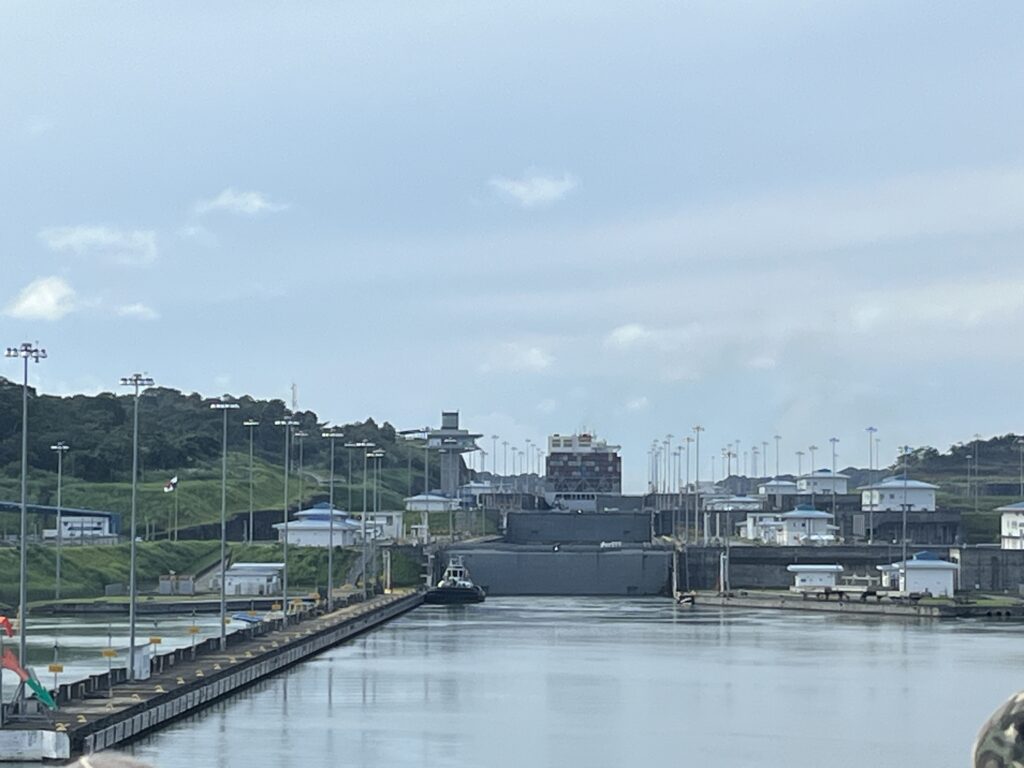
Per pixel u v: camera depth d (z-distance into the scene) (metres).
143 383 136.00
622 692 148.62
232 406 177.88
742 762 108.19
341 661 177.88
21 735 94.50
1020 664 177.38
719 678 161.38
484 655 186.75
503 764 105.31
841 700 143.38
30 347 122.19
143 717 111.38
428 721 125.62
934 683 157.25
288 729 118.50
